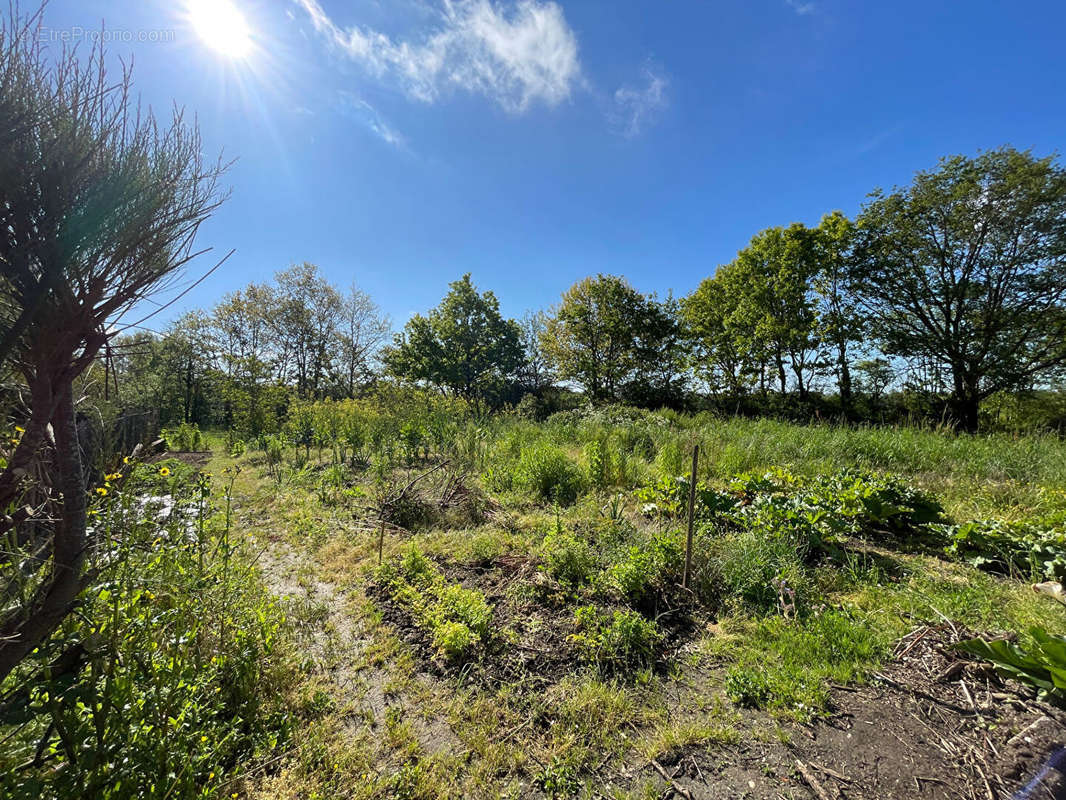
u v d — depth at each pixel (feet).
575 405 77.10
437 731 7.41
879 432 30.48
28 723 5.49
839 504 15.38
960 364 56.03
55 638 6.06
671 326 80.48
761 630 9.99
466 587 12.25
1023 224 50.98
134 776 5.24
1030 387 54.95
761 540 13.26
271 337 81.41
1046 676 7.27
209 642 7.77
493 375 80.74
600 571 12.46
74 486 5.21
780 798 6.05
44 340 4.59
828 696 7.84
